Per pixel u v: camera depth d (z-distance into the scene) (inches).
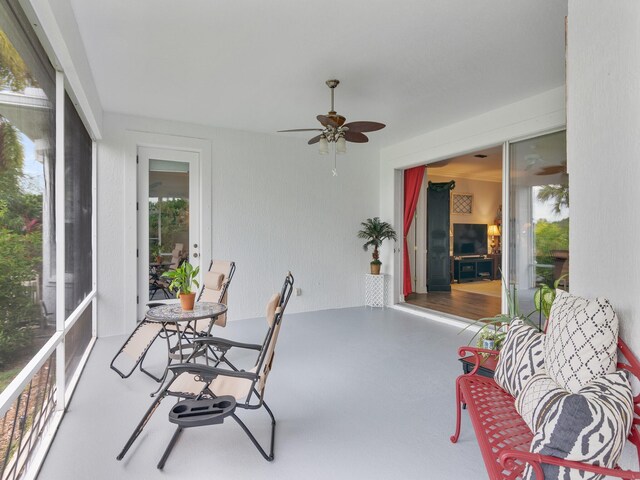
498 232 387.9
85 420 93.5
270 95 154.4
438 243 306.5
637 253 54.9
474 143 182.7
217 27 103.0
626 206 57.2
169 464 75.6
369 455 78.8
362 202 248.7
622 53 57.7
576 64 68.4
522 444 58.1
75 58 96.4
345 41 111.0
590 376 56.9
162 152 190.4
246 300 209.3
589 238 65.8
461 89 147.8
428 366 133.3
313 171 230.5
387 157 246.5
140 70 130.3
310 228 229.8
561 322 65.0
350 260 245.6
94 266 169.5
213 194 199.8
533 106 155.1
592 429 45.3
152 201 188.2
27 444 75.7
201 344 100.0
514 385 74.1
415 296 281.4
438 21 100.6
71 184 116.4
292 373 126.0
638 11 54.4
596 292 64.1
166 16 97.6
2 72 60.7
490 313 217.0
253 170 210.8
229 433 87.6
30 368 70.0
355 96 155.9
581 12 67.2
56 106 95.3
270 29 104.1
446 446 82.2
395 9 95.0
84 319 142.6
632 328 55.9
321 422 92.9
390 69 129.7
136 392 110.1
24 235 70.7
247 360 140.3
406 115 180.1
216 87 145.9
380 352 149.1
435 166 307.0
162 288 189.9
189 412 75.4
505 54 119.3
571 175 70.1
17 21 67.7
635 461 54.8
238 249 207.2
